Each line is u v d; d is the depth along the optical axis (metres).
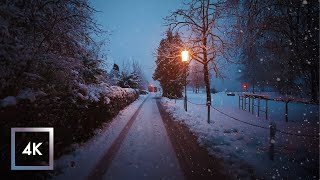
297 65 9.17
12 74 4.55
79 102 6.52
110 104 10.91
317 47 7.73
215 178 4.43
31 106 4.14
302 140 7.01
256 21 8.27
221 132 8.28
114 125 10.07
